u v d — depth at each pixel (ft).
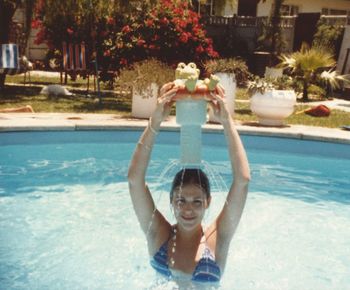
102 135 27.96
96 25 45.85
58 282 12.62
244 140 28.91
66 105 36.32
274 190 22.26
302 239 16.80
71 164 24.32
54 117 30.07
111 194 20.48
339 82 59.16
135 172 9.93
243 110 39.70
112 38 45.14
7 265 13.65
